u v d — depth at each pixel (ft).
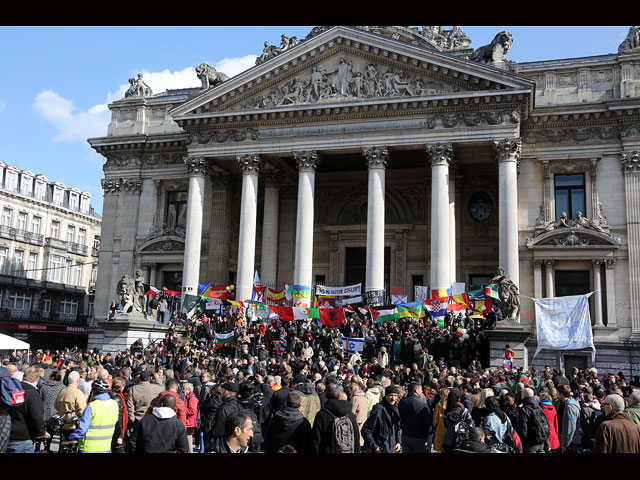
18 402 37.81
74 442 46.68
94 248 313.73
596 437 35.50
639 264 144.56
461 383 62.49
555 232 151.02
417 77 149.48
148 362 105.19
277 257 178.19
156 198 187.52
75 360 97.81
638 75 153.17
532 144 157.38
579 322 100.27
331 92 153.99
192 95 166.40
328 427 35.12
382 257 145.48
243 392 45.19
